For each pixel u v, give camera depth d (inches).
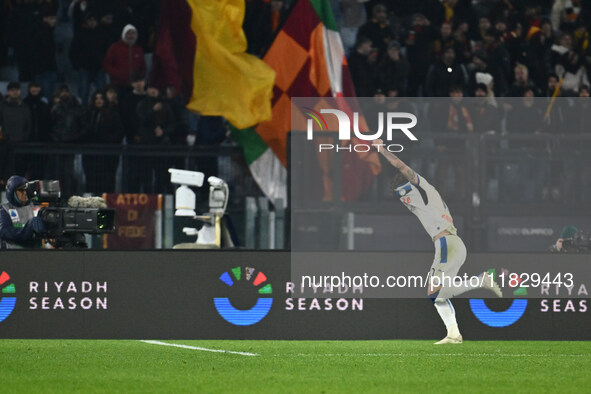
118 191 1753.2
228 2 1905.8
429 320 1156.5
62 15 2241.6
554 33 2224.4
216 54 1891.0
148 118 1900.8
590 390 801.6
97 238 1685.5
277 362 966.4
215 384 824.3
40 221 1258.0
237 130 1866.4
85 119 1872.5
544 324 1154.0
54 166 1734.7
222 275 1153.4
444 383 836.0
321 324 1152.2
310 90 1910.7
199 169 1797.5
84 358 991.6
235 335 1153.4
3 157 1701.5
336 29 1964.8
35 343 1116.5
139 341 1141.7
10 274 1147.9
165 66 1919.3
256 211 1726.1
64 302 1147.9
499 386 821.2
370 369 920.3
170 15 1921.8
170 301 1151.6
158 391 786.2
